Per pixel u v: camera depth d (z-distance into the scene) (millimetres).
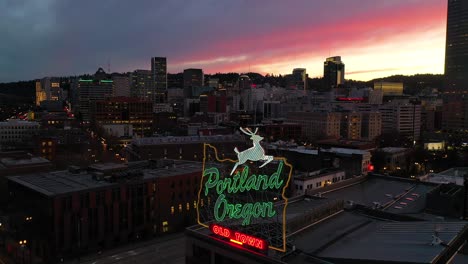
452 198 71188
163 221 100812
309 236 54156
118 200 91500
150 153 174000
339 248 49688
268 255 47250
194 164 122688
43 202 82688
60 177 99438
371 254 45469
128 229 93688
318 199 68812
